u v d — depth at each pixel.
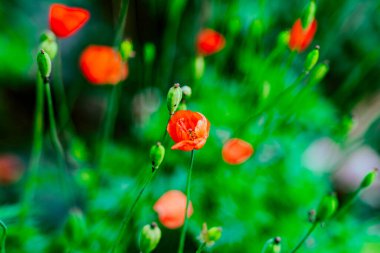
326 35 1.13
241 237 0.87
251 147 0.83
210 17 1.03
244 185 0.92
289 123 0.97
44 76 0.71
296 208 0.94
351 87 1.09
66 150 1.11
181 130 0.66
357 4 1.23
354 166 1.50
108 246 0.84
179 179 0.91
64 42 1.50
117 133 1.28
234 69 1.06
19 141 1.48
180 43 1.20
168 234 0.89
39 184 1.01
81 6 1.53
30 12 1.49
